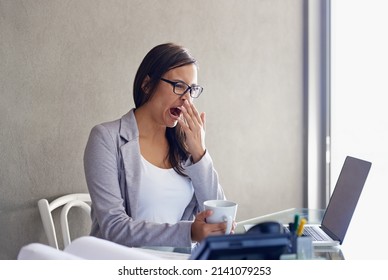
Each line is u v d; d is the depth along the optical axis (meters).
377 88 2.64
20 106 2.19
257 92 2.86
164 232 1.46
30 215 2.25
